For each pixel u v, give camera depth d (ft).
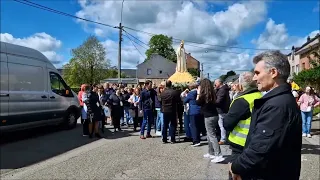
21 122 29.35
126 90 43.19
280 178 6.69
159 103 33.53
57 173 19.21
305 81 53.57
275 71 7.03
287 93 6.86
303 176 18.37
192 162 21.70
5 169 20.38
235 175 7.68
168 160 22.31
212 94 21.50
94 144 28.73
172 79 49.62
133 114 36.76
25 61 30.42
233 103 10.21
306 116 32.55
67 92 37.17
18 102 28.86
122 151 25.45
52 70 35.19
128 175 18.63
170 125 29.45
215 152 21.66
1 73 27.04
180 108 34.96
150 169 19.92
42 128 38.14
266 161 6.53
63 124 37.27
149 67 221.05
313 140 30.66
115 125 36.50
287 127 6.46
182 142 29.48
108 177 18.26
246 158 6.72
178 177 18.17
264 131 6.53
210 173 18.97
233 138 10.08
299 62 101.40
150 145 28.04
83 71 221.66
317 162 21.85
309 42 90.02
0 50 27.30
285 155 6.63
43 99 32.60
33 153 25.02
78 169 20.06
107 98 36.52
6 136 32.42
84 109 32.60
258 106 7.09
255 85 10.07
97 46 224.53
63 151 25.73
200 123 27.25
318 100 32.63
